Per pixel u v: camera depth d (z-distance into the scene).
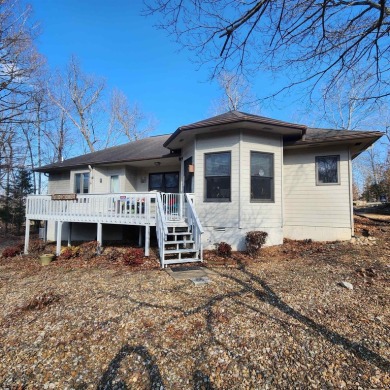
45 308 4.79
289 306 4.38
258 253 8.41
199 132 9.38
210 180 9.41
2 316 4.56
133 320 4.09
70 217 10.54
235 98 19.67
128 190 13.96
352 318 3.90
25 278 7.27
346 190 9.54
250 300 4.68
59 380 2.87
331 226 9.71
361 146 10.16
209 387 2.68
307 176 10.16
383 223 12.24
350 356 3.03
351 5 3.41
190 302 4.68
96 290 5.62
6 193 21.23
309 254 8.03
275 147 9.48
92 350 3.38
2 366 3.14
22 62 12.38
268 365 2.94
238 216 8.84
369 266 6.35
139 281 6.10
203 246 9.33
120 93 32.25
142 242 12.44
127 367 3.03
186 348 3.32
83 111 29.39
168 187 13.77
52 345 3.53
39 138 26.53
